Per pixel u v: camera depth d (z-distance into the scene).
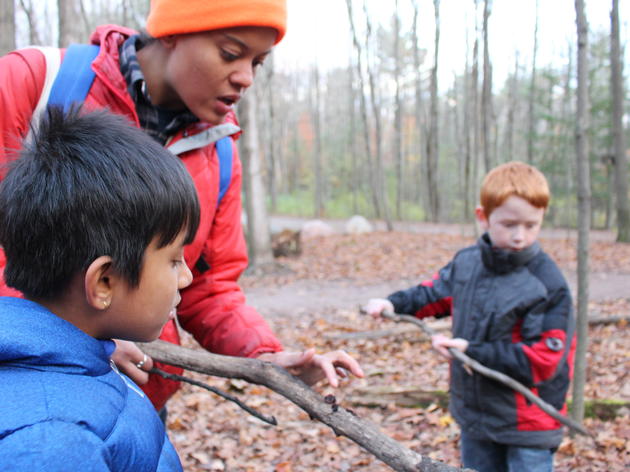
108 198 0.87
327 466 3.74
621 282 9.68
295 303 8.90
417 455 1.19
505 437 2.32
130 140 0.94
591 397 4.47
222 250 1.85
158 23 1.53
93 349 0.90
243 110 11.73
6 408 0.77
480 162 18.69
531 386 2.28
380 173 22.11
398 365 5.48
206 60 1.51
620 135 16.16
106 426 0.84
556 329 2.26
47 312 0.88
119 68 1.64
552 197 26.27
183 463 3.74
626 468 3.42
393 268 12.14
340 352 1.52
